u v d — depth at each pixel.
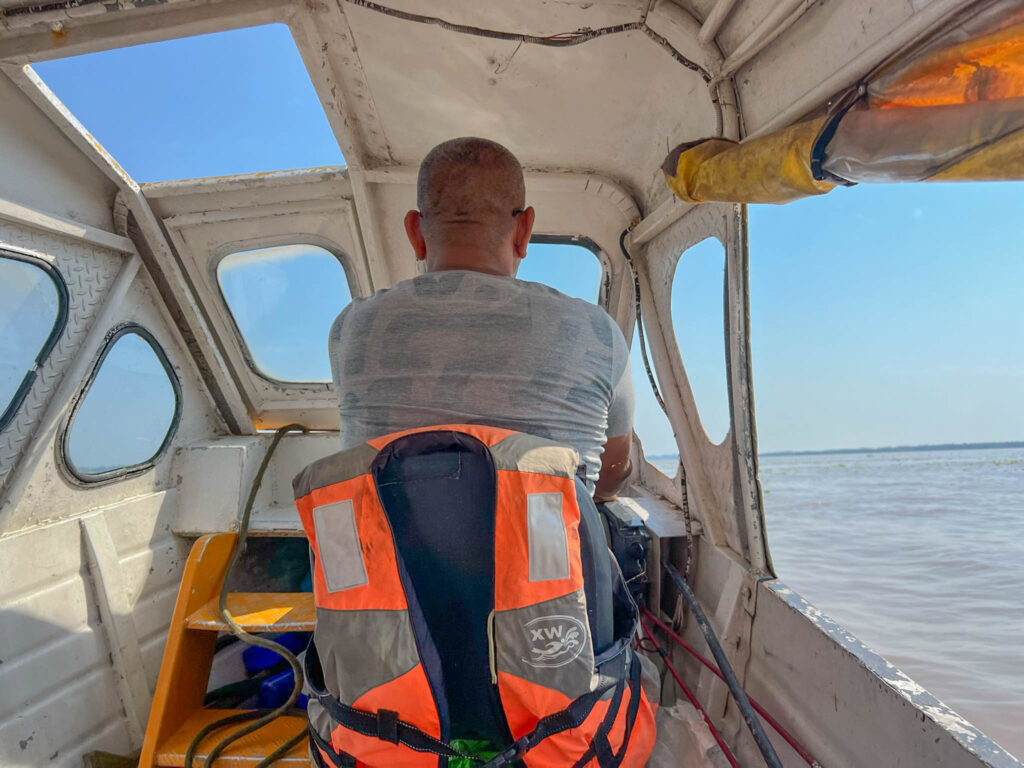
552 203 2.34
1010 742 3.33
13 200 1.89
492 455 0.85
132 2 1.51
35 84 1.75
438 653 0.85
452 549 0.87
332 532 0.83
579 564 0.85
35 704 1.87
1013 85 0.70
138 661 2.23
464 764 0.87
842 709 1.32
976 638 4.86
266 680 2.15
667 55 1.57
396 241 2.44
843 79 1.04
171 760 1.78
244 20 1.58
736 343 1.71
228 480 2.57
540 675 0.80
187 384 2.70
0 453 1.90
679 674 2.15
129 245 2.33
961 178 0.74
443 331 1.00
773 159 1.06
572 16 1.49
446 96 1.88
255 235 2.42
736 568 1.90
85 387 2.16
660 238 2.15
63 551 2.04
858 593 6.34
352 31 1.65
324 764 0.98
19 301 1.95
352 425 1.05
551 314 1.04
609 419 1.28
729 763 1.61
